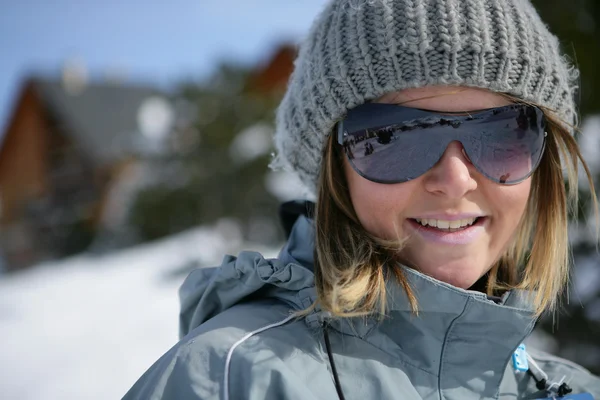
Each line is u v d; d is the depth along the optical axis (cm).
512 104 107
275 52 1498
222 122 1041
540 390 127
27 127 2056
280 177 979
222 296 117
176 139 1120
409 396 101
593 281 272
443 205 106
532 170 111
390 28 102
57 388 369
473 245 110
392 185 107
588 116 287
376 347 107
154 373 98
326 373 100
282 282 109
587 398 123
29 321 533
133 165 1823
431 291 104
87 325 513
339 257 110
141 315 535
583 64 279
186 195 1044
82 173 1905
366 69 105
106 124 2034
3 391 367
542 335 278
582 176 264
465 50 101
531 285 123
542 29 114
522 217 133
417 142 105
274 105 1034
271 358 96
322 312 105
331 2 117
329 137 116
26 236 1864
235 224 966
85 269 825
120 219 1409
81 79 2216
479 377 111
